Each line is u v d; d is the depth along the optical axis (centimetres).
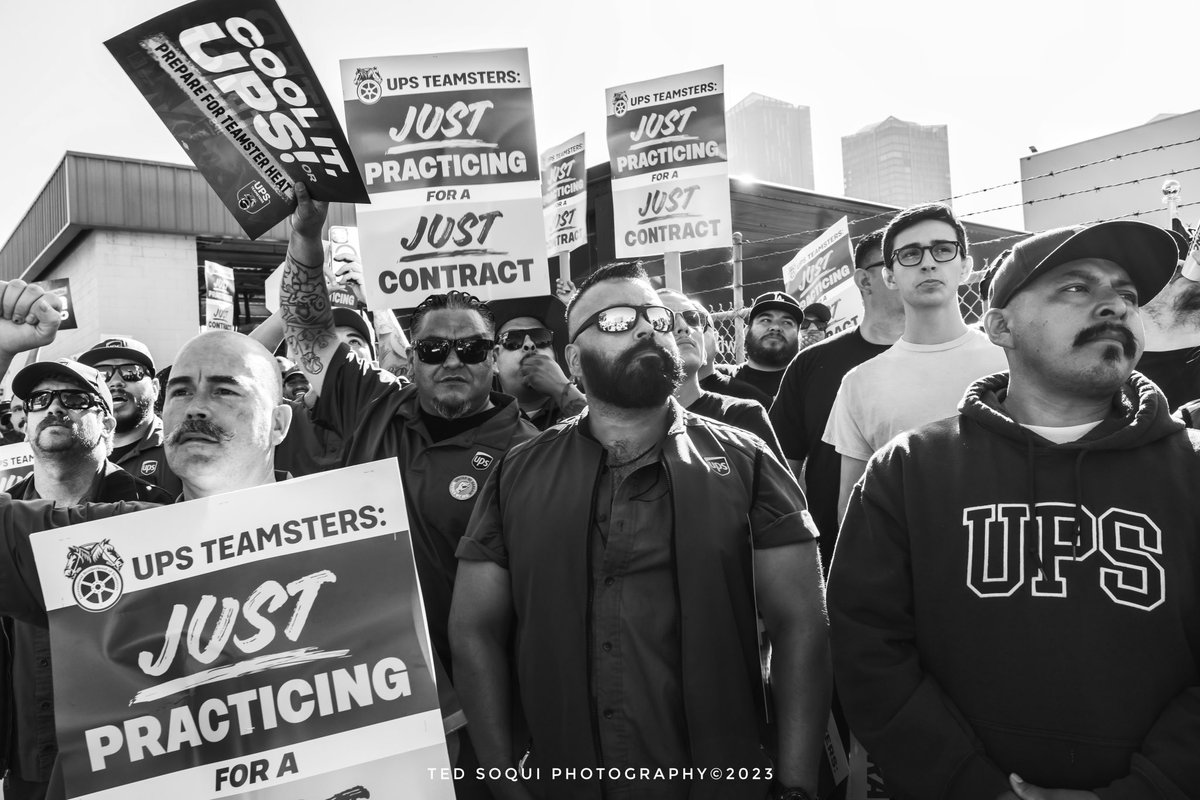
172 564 170
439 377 266
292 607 171
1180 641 156
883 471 190
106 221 1400
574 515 194
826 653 194
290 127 240
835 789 237
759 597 199
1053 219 1351
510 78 354
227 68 234
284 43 229
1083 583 160
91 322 1455
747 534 195
